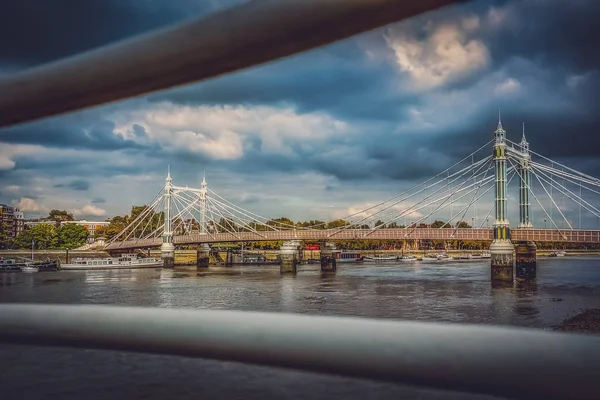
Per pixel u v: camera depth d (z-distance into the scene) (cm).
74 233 8738
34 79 82
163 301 3294
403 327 78
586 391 68
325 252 6531
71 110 85
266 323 85
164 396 274
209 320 87
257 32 70
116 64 78
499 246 5228
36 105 84
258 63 74
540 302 3225
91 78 80
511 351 71
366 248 11744
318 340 78
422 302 3228
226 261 8275
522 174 6900
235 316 87
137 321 89
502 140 6375
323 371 76
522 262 5603
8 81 84
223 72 77
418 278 5081
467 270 6372
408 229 6047
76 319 92
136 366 326
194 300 3347
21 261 6994
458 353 72
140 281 4816
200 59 75
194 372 298
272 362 81
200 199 9225
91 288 4122
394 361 75
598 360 67
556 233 5631
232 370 288
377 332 78
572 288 4081
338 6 67
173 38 75
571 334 71
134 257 7806
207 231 9594
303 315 88
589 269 6681
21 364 326
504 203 5741
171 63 76
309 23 69
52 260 7344
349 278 5112
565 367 67
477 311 2878
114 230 10094
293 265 6031
